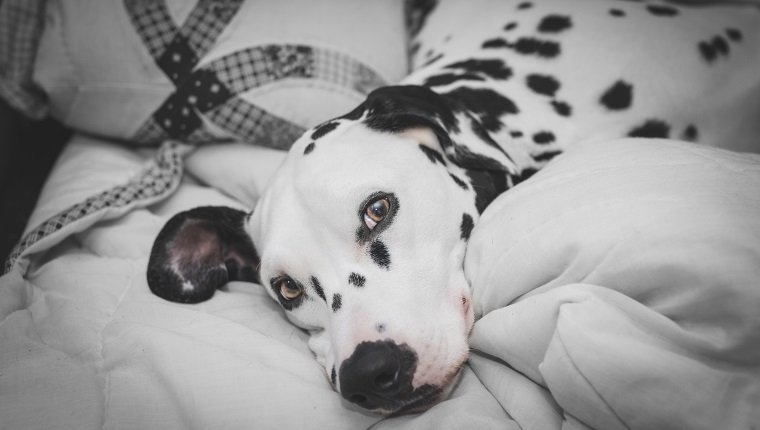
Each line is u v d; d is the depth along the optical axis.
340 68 0.75
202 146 0.80
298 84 0.74
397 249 0.55
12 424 0.51
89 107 0.78
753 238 0.44
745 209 0.45
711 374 0.43
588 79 0.70
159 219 0.70
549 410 0.48
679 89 0.71
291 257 0.56
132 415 0.52
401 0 0.85
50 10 0.77
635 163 0.52
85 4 0.74
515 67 0.72
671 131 0.71
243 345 0.55
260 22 0.74
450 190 0.58
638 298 0.46
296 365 0.54
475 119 0.63
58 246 0.69
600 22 0.74
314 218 0.56
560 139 0.68
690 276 0.44
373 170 0.56
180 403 0.51
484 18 0.80
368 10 0.79
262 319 0.60
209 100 0.74
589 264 0.47
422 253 0.55
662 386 0.43
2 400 0.52
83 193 0.72
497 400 0.51
